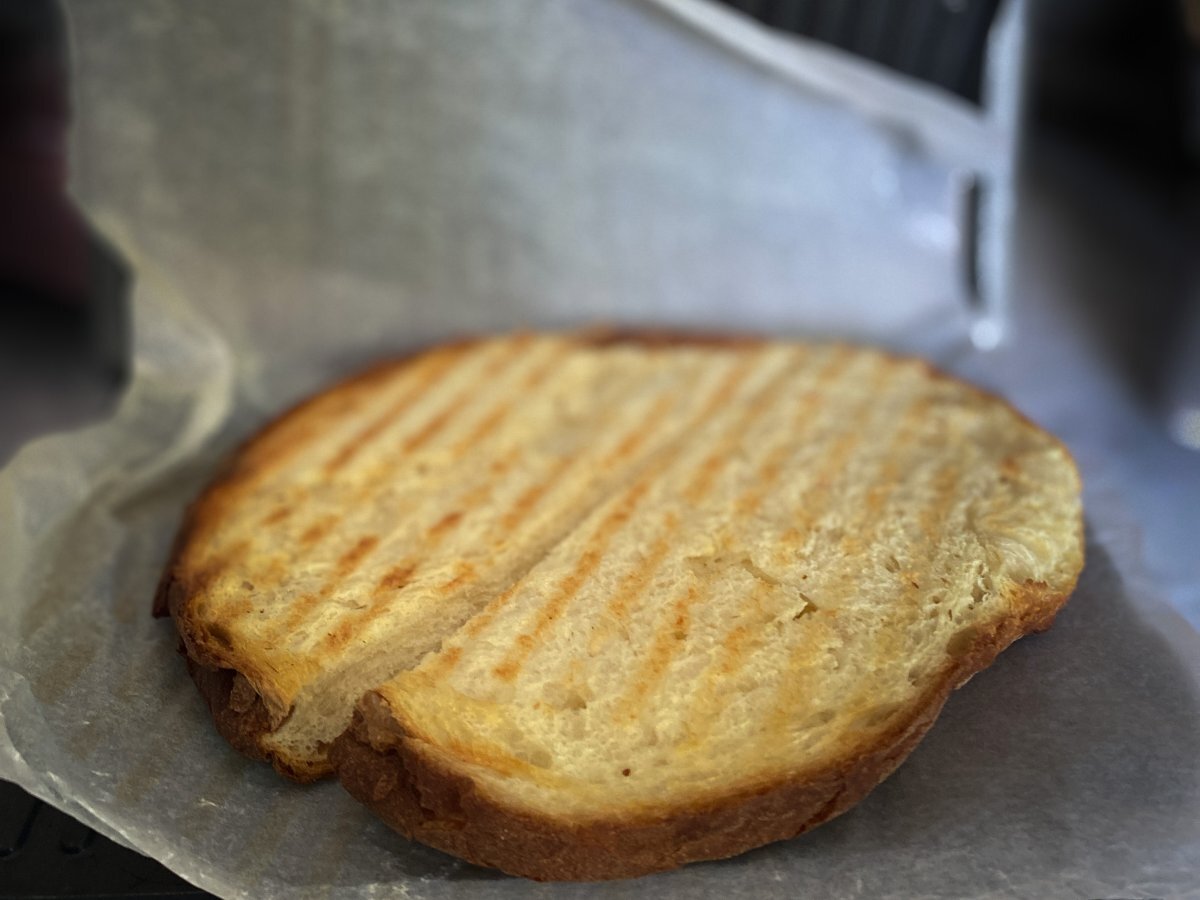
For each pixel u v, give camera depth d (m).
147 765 0.18
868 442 0.24
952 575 0.19
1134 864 0.16
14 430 0.32
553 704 0.18
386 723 0.18
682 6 0.26
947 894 0.16
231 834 0.18
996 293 0.31
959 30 0.27
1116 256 0.38
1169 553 0.26
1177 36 0.37
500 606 0.20
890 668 0.18
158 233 0.28
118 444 0.26
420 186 0.29
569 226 0.30
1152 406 0.31
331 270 0.30
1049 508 0.21
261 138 0.28
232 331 0.29
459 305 0.31
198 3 0.26
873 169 0.30
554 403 0.27
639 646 0.19
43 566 0.22
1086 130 0.43
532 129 0.29
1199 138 0.38
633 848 0.17
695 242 0.31
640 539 0.21
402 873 0.17
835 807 0.17
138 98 0.27
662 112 0.29
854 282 0.31
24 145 0.33
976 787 0.18
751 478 0.23
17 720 0.19
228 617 0.20
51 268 0.36
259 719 0.19
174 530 0.24
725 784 0.17
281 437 0.25
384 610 0.20
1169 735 0.18
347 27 0.27
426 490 0.24
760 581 0.20
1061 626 0.20
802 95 0.28
